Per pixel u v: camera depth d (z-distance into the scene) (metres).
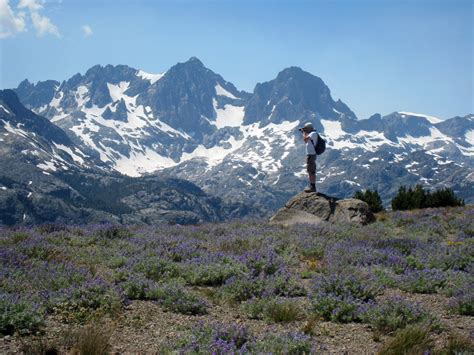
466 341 7.76
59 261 12.84
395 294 10.98
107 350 7.23
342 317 9.34
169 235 19.00
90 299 9.41
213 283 12.05
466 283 11.46
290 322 9.10
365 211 24.22
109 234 18.23
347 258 14.50
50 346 7.21
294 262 14.27
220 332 7.67
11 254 12.59
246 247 15.91
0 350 6.98
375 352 7.74
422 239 18.98
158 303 10.05
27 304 8.32
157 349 7.43
